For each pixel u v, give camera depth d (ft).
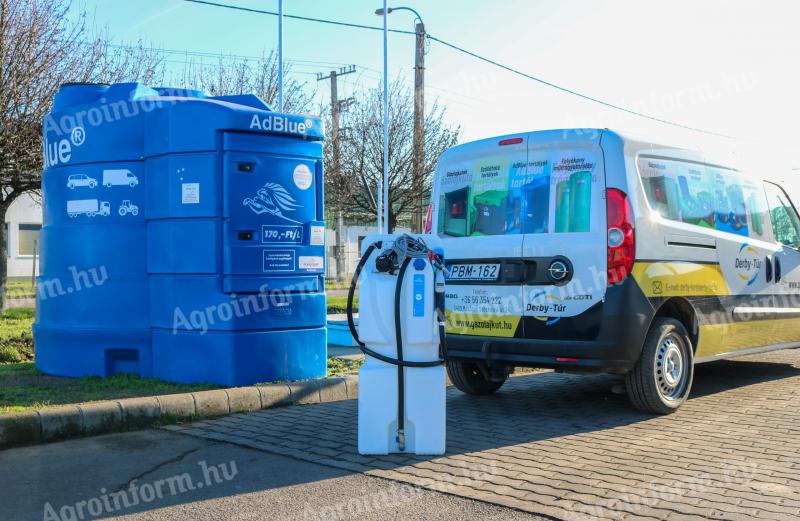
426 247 17.13
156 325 24.44
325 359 25.58
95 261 24.86
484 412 22.07
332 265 135.44
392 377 16.92
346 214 104.17
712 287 22.94
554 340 20.27
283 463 16.29
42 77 42.63
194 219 23.54
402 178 89.10
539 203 21.17
